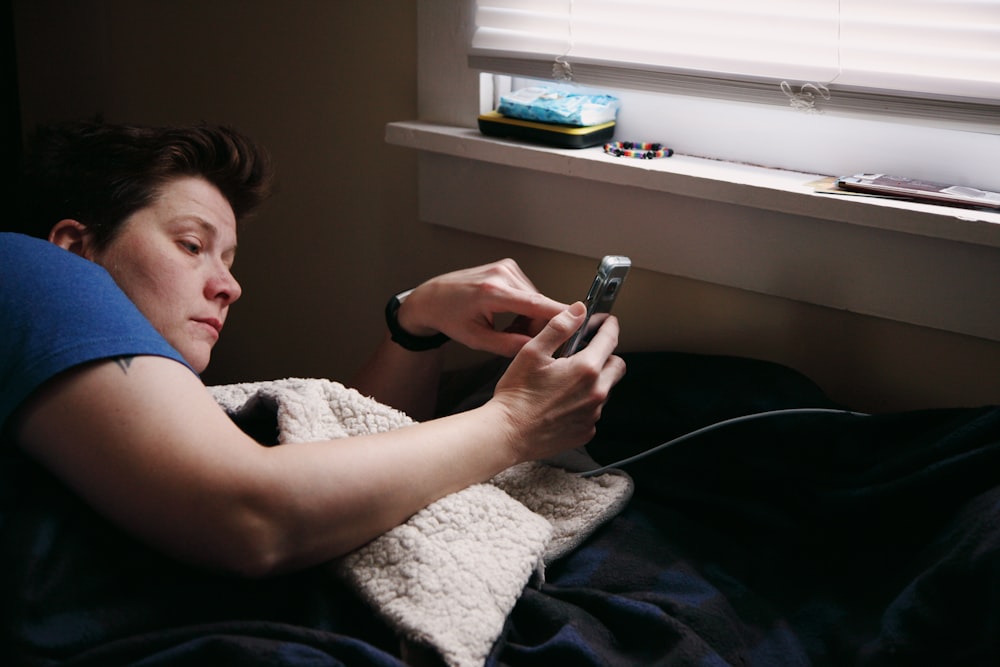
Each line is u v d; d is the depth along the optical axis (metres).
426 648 0.75
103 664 0.70
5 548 0.73
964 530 0.81
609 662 0.76
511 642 0.82
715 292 1.16
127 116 1.76
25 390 0.72
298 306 1.62
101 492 0.73
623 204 1.17
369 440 0.81
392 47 1.37
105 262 0.87
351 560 0.80
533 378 0.92
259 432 0.98
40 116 1.88
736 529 0.96
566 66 1.16
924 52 0.96
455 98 1.30
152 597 0.76
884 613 0.81
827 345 1.10
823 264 1.06
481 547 0.82
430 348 1.16
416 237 1.43
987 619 0.75
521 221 1.27
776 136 1.13
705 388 1.05
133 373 0.73
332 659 0.70
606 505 0.93
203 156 0.93
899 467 0.89
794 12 1.03
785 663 0.80
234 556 0.74
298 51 1.48
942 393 1.05
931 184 1.03
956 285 0.98
